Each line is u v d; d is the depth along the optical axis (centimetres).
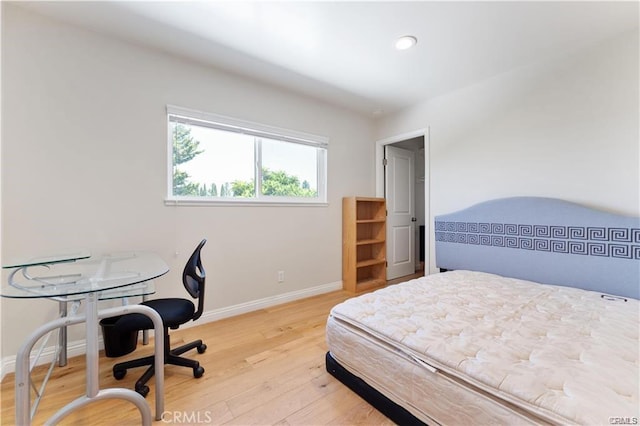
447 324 136
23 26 172
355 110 358
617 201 194
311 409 136
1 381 160
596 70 203
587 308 154
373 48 215
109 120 200
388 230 391
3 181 166
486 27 188
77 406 105
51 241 181
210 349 197
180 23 186
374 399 134
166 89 224
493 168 263
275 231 291
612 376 91
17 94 170
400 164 412
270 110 283
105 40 198
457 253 279
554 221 214
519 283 209
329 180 340
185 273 168
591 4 165
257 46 214
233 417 131
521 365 100
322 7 170
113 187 202
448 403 103
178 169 235
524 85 241
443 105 305
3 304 169
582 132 209
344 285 354
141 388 146
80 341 190
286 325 239
